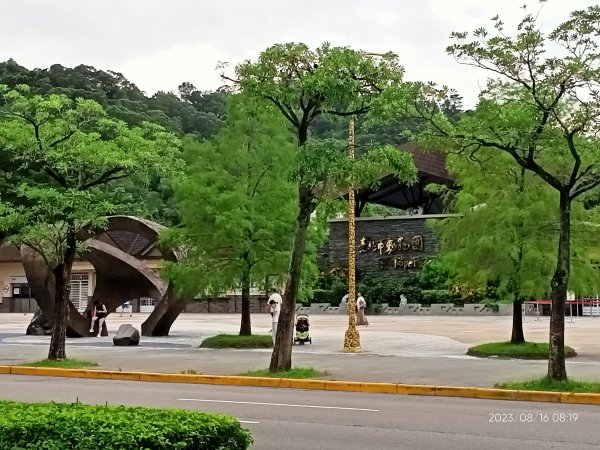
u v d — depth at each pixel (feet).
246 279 95.30
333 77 57.26
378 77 59.52
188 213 94.53
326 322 154.71
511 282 78.59
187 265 96.43
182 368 67.97
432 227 86.22
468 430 36.60
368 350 86.12
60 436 20.06
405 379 58.03
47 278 114.62
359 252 208.54
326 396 51.85
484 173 77.00
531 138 53.72
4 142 71.10
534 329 122.21
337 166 56.70
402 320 159.74
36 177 117.91
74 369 68.23
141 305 241.35
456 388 52.65
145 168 75.36
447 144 56.59
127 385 59.21
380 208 288.71
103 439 19.39
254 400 48.67
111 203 74.74
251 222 91.86
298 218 61.98
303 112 61.52
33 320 122.21
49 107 71.87
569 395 49.06
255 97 61.52
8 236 77.71
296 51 59.72
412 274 200.34
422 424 38.45
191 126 322.14
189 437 19.95
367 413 42.63
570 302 162.81
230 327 138.51
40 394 51.16
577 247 76.38
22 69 256.11
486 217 78.38
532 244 76.69
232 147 96.32
